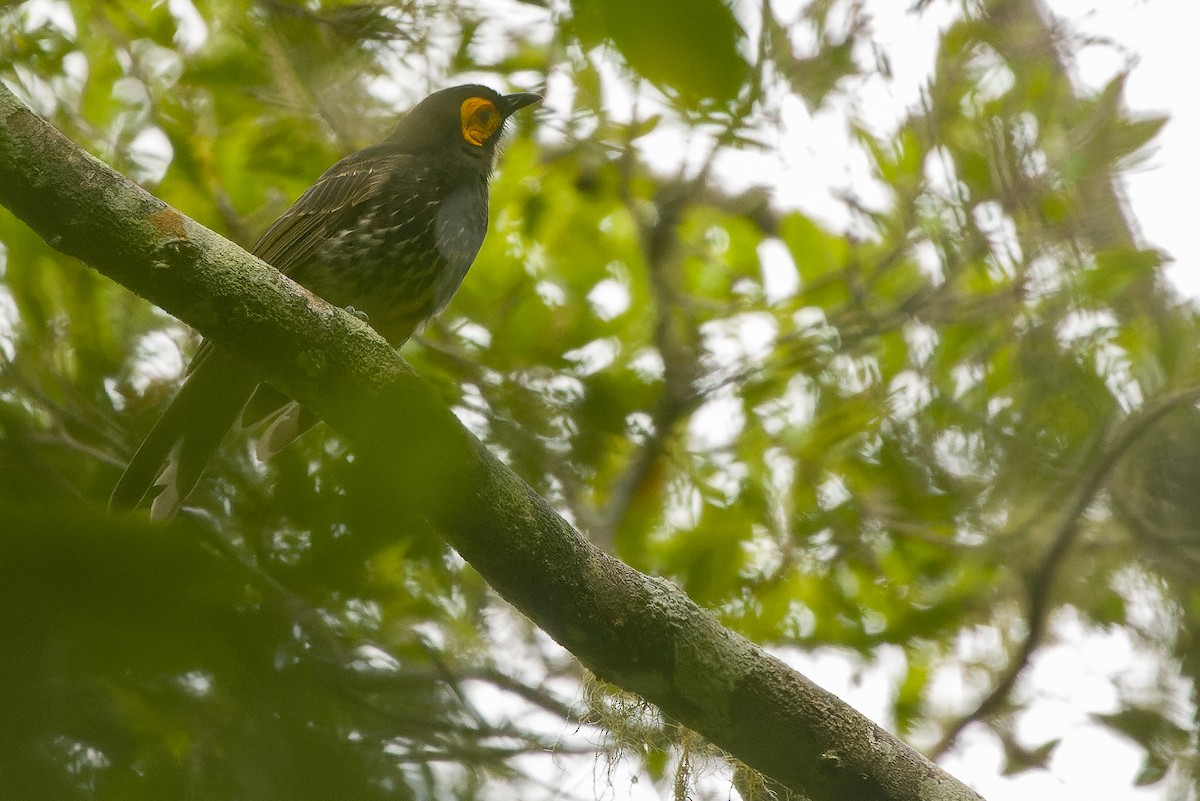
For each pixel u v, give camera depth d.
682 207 11.09
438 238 9.52
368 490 3.64
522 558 6.39
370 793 3.17
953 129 10.95
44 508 2.35
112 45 10.35
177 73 10.44
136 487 8.02
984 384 11.14
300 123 10.77
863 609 11.20
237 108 10.66
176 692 3.08
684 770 7.63
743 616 10.87
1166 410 10.42
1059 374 11.02
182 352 10.09
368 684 4.49
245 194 10.94
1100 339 11.07
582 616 6.52
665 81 3.35
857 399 11.16
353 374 6.10
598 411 10.79
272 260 9.34
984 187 10.85
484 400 10.79
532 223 11.22
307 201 9.45
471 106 10.02
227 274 5.98
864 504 11.14
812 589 11.02
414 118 9.98
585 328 11.24
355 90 10.54
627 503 10.54
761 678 6.62
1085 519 11.13
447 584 9.34
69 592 2.37
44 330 9.79
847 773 6.59
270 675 3.08
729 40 3.30
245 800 3.03
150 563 2.41
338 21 9.70
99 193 5.81
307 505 4.23
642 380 11.25
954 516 11.16
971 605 11.38
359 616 5.23
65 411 9.30
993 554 11.14
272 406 8.97
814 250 11.69
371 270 9.36
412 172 9.52
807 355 11.02
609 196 11.59
